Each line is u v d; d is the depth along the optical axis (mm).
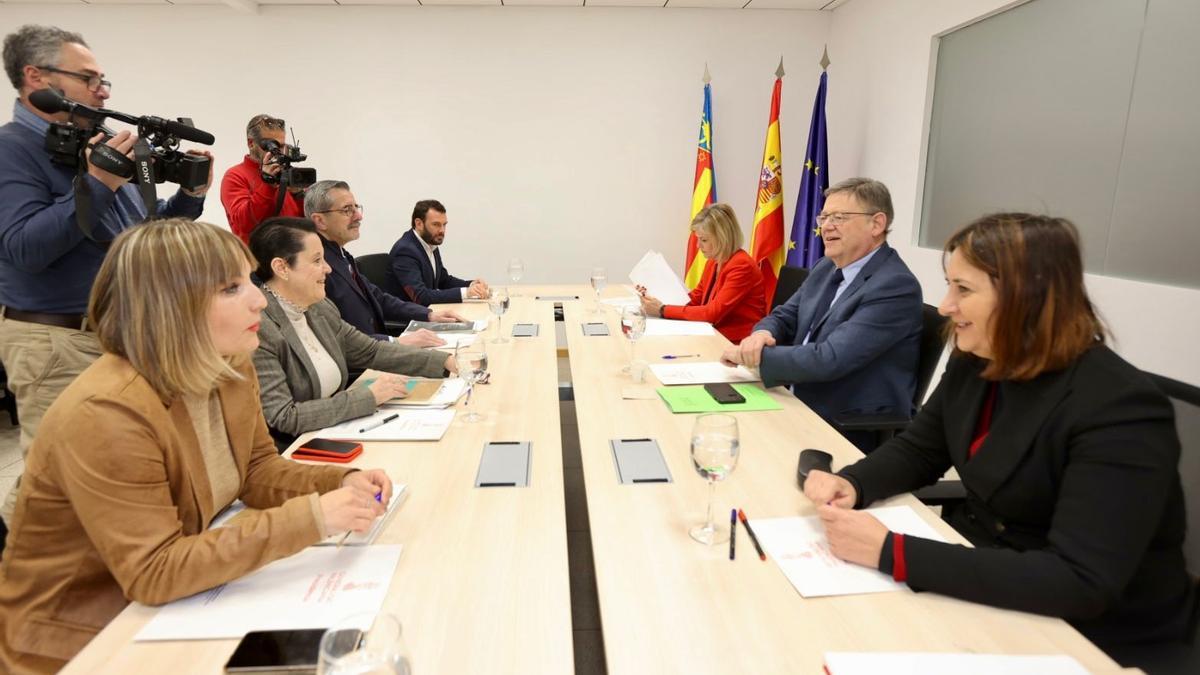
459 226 4824
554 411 1702
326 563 1002
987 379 1112
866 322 1887
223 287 989
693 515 1163
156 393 973
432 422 1604
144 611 893
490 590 940
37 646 960
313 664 770
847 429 1833
